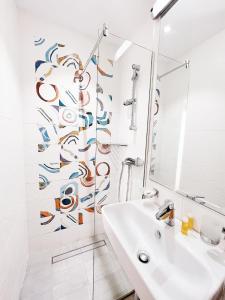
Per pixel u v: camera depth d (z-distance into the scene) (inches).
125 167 62.6
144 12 46.7
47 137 56.5
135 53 53.3
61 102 57.1
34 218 58.1
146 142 48.8
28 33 49.9
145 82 49.4
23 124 52.4
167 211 32.9
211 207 29.2
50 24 52.5
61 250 62.4
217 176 28.7
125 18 49.3
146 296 21.5
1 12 33.3
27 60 50.8
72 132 60.3
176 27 37.5
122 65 61.4
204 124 31.4
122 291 47.6
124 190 64.3
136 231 40.5
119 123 66.3
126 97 60.0
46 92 54.5
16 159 43.8
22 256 48.7
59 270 54.1
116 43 58.1
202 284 23.1
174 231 31.9
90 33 57.7
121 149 65.3
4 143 34.5
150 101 46.4
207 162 30.7
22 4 45.9
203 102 31.7
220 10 28.3
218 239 26.2
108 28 52.8
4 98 34.8
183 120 36.8
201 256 25.7
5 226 34.4
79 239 67.5
